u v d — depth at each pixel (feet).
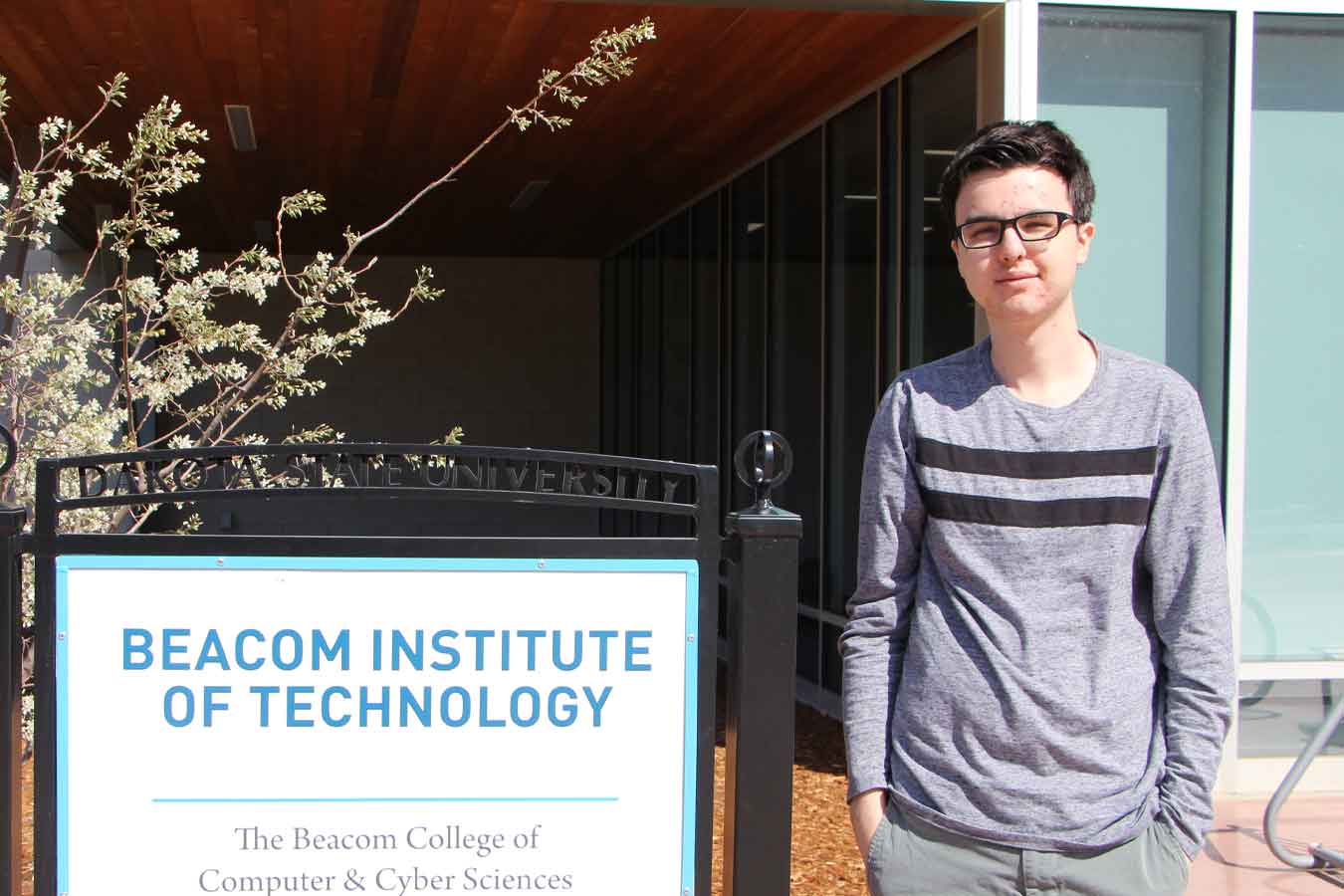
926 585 6.48
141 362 14.99
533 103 16.29
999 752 6.07
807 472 23.75
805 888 13.42
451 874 7.27
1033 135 6.38
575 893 7.32
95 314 16.71
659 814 7.35
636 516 38.32
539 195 32.63
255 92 21.81
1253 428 17.33
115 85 14.71
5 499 13.44
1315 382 17.42
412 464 8.78
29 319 13.50
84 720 7.14
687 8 16.78
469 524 45.09
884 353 20.30
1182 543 6.16
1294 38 17.21
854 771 6.48
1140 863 5.97
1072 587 6.13
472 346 47.47
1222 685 6.08
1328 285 17.39
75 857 7.13
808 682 23.45
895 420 6.60
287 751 7.22
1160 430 6.19
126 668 7.16
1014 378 6.41
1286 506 17.37
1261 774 17.11
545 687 7.30
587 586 7.30
